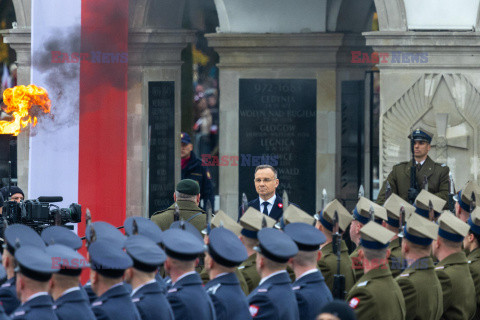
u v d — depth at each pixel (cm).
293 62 5925
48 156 5103
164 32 5706
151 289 2409
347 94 5947
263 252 2508
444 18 4975
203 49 7312
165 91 5791
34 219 3631
